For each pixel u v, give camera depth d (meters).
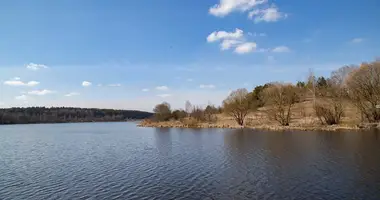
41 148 60.41
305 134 67.94
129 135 89.75
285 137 63.53
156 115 164.38
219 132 84.88
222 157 41.88
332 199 22.88
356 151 42.44
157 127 131.75
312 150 44.72
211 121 126.94
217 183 28.30
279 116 91.38
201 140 65.44
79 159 44.41
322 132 70.88
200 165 36.94
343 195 23.70
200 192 25.64
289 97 90.81
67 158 45.75
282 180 28.56
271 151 45.41
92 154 49.19
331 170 31.69
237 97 110.44
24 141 77.62
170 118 160.62
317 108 86.50
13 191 27.67
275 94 92.50
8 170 37.22
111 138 80.69
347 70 100.50
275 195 24.23
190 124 121.81
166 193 25.62
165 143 62.50
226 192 25.42
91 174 33.66
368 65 81.69
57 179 31.83
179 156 44.34
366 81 80.69
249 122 105.06
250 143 55.91
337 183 26.95
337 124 81.88
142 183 29.05
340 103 83.81
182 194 25.23
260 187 26.55
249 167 34.66
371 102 80.31
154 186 27.88
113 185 28.64
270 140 59.16
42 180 31.56
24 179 32.22
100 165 38.91
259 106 132.25
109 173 33.88
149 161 40.84
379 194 23.77
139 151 51.19
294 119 99.12
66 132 117.12
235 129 93.19
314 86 114.44
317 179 28.45
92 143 68.12
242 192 25.28
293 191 25.09
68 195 25.98
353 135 61.78
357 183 26.80
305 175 30.09
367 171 30.86
